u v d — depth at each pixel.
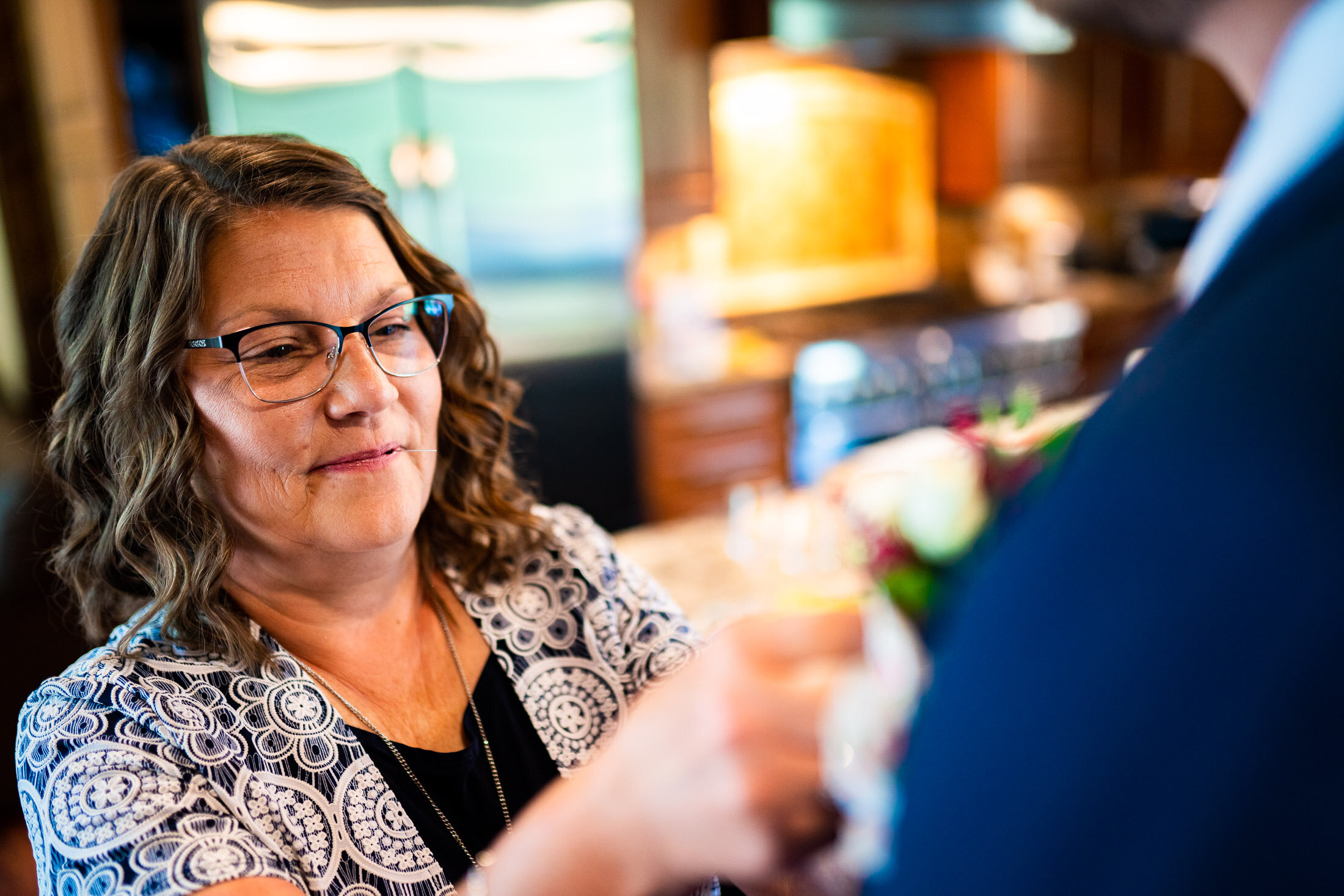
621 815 0.30
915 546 0.26
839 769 0.27
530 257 3.42
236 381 0.98
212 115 2.82
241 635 0.99
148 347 0.96
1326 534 0.18
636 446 3.72
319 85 2.97
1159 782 0.19
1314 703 0.18
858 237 4.77
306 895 0.92
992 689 0.21
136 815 0.85
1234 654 0.19
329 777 0.98
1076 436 0.23
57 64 3.02
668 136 3.83
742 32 3.71
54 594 1.16
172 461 0.97
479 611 1.16
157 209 0.96
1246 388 0.20
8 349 3.71
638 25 3.68
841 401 4.05
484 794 1.06
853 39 3.70
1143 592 0.19
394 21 3.03
